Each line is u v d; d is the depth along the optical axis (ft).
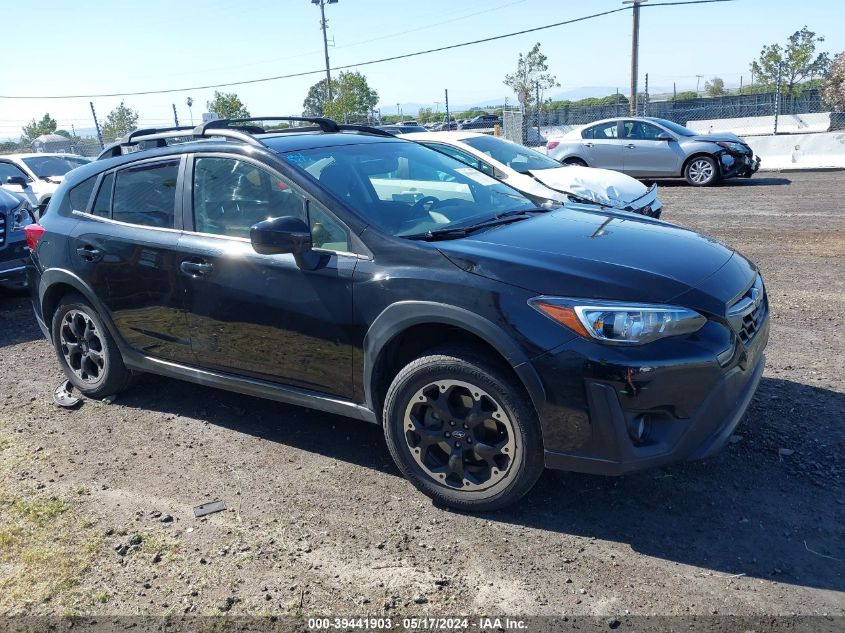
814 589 8.71
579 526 10.28
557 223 12.51
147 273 13.58
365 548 10.02
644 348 9.32
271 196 12.35
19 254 23.58
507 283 9.97
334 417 14.35
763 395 14.05
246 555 9.96
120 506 11.36
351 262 11.21
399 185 13.07
